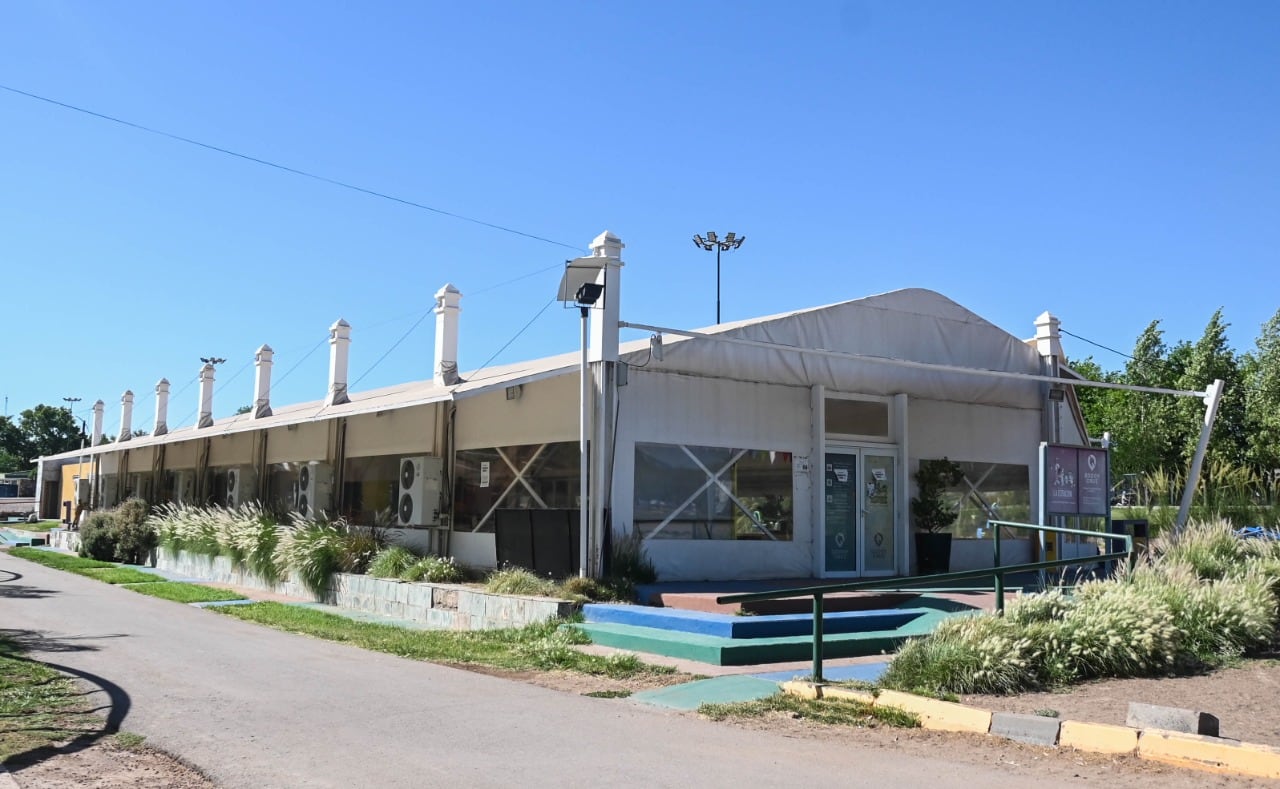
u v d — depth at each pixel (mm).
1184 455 33875
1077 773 6230
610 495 13883
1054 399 19562
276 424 21312
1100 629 9188
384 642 12047
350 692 8781
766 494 15969
